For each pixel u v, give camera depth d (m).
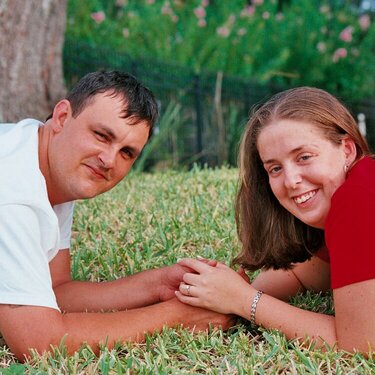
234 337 2.69
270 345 2.61
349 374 2.33
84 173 2.60
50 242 2.63
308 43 12.73
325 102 2.60
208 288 2.73
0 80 6.40
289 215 2.96
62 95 6.92
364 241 2.39
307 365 2.39
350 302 2.42
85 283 3.14
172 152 9.48
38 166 2.60
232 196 4.90
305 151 2.53
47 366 2.38
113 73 2.65
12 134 2.69
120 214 4.48
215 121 10.39
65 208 3.04
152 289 3.06
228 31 11.47
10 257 2.45
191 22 11.52
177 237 4.00
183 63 11.09
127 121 2.56
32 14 6.54
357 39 13.74
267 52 12.63
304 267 3.21
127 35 10.68
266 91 11.63
